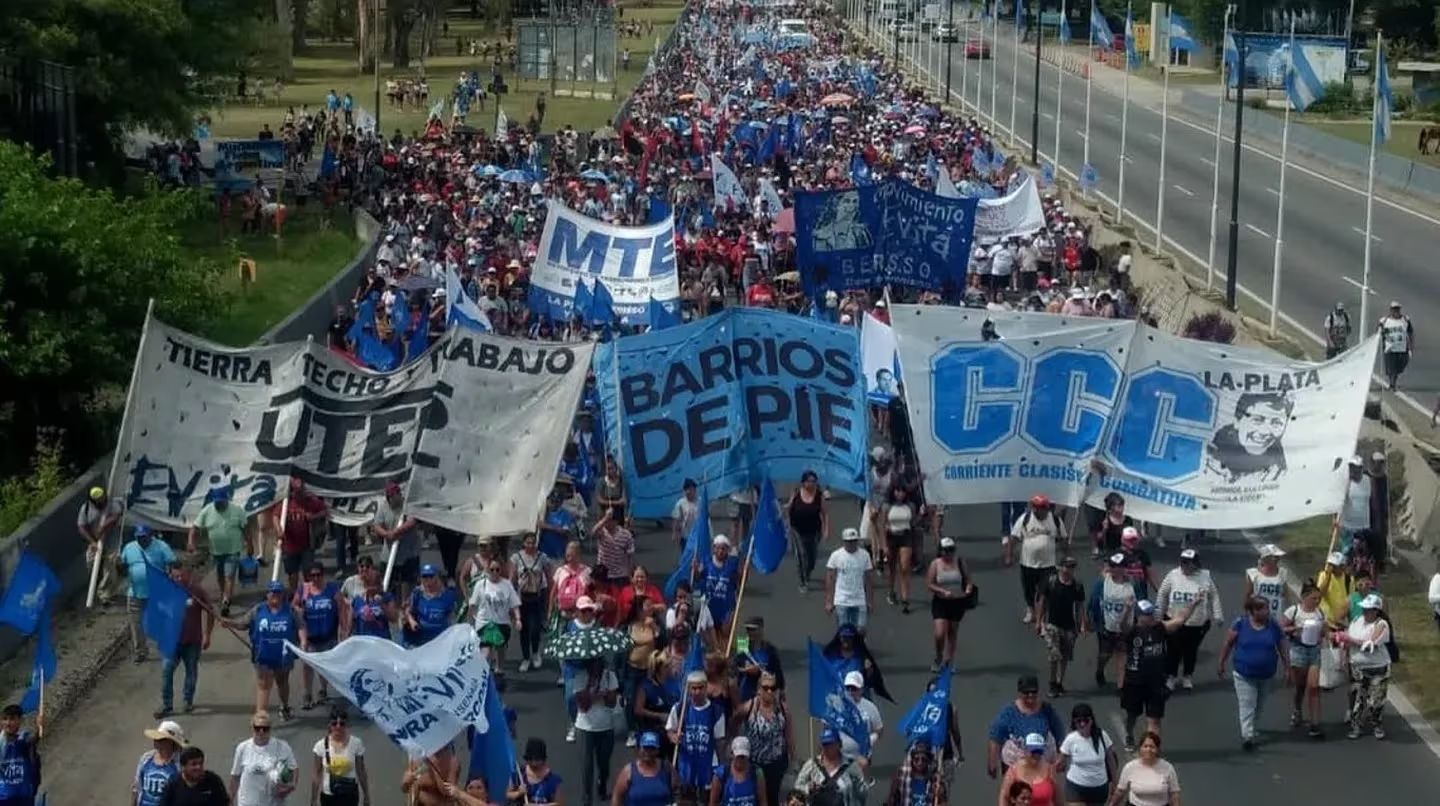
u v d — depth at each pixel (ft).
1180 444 131.34
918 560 138.62
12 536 131.13
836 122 400.26
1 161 182.70
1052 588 116.37
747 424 130.00
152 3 318.24
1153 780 90.89
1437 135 392.47
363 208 333.01
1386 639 110.52
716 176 275.39
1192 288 242.99
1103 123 470.39
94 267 177.58
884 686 108.06
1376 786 104.37
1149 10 562.66
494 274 224.12
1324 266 283.18
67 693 120.57
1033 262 253.24
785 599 135.23
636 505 127.54
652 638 107.34
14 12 300.61
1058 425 132.57
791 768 104.63
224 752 111.24
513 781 89.76
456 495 129.49
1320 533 151.02
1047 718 93.76
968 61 614.34
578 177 311.68
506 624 117.39
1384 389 203.21
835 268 185.47
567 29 586.04
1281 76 386.93
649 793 91.61
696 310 210.38
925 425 133.18
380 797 104.94
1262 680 109.09
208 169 359.05
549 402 130.72
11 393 179.52
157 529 133.69
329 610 113.29
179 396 133.80
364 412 134.41
